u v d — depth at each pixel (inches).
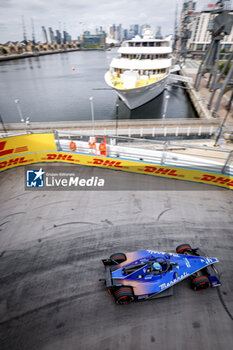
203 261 218.4
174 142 835.4
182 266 211.0
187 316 190.1
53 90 2664.9
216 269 231.6
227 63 1288.1
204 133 1053.8
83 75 3769.7
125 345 169.6
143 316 189.2
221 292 210.4
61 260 237.9
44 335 174.6
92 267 230.8
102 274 223.8
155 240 265.3
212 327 182.9
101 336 174.9
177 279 202.4
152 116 1592.0
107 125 1095.6
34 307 193.9
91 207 318.7
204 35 5295.3
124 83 1268.5
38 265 231.9
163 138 1074.1
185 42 3585.1
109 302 199.2
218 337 176.7
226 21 1572.3
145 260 212.4
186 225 288.8
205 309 195.6
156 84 1353.3
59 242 260.1
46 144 396.5
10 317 186.4
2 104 2100.1
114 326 181.6
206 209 318.0
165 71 1471.5
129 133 1027.9
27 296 202.5
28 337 173.2
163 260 215.3
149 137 1055.0
